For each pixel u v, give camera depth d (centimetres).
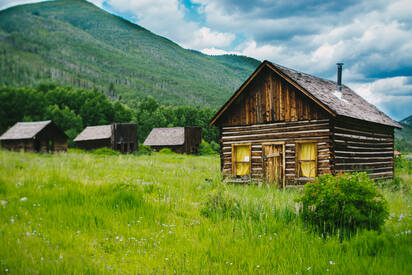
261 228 727
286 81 1586
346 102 1744
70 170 1567
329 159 1430
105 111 11119
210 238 674
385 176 1892
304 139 1515
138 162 2473
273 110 1622
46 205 853
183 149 6556
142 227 746
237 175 1741
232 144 1761
